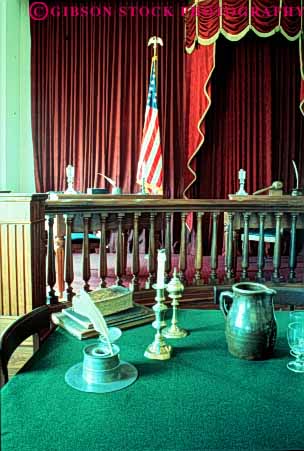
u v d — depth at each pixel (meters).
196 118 5.34
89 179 5.78
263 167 5.69
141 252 5.68
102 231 3.10
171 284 1.43
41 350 1.30
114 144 5.76
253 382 1.10
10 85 5.45
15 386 1.07
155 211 3.27
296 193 4.55
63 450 0.83
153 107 5.30
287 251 5.64
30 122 5.81
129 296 1.59
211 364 1.21
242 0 4.85
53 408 0.97
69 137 5.75
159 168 5.30
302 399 1.02
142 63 5.66
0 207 2.56
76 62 5.68
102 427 0.90
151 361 1.23
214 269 3.54
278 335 1.44
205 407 0.98
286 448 0.84
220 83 5.64
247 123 5.64
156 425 0.91
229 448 0.84
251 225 3.67
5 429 0.89
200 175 5.73
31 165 5.85
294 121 5.70
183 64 5.64
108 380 1.10
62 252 3.37
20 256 2.59
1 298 2.62
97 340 1.38
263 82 5.61
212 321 1.58
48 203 2.83
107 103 5.70
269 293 1.24
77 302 1.51
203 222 5.73
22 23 5.72
